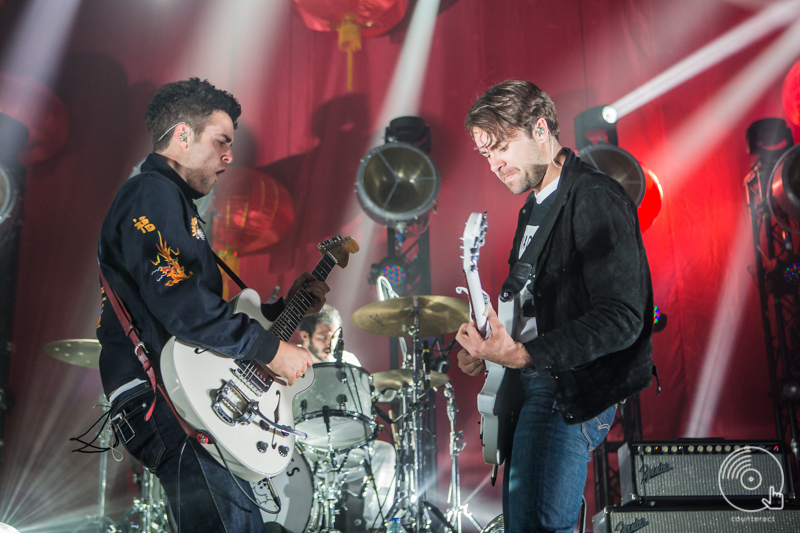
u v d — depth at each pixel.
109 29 5.93
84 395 5.18
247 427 1.81
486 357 1.61
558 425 1.67
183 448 1.74
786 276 5.06
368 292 5.46
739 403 5.08
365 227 5.61
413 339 4.09
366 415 3.71
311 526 3.70
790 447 4.81
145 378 1.78
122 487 4.93
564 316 1.71
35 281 5.37
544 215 1.86
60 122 5.53
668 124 5.72
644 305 1.61
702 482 3.07
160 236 1.74
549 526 1.61
